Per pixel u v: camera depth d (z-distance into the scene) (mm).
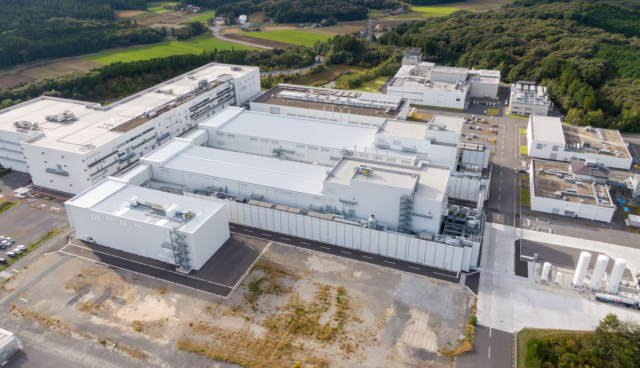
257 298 97750
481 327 89875
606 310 93938
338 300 96875
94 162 134750
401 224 109250
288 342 86500
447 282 102188
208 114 185625
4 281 103438
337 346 85750
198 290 100438
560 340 84062
